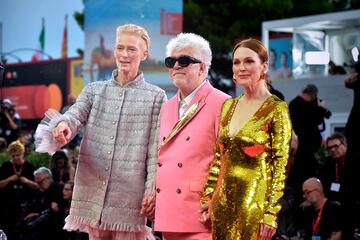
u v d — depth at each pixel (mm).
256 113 5688
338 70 14438
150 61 15594
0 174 12664
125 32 6754
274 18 25625
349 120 10766
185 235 6039
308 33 14852
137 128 6676
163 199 6121
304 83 14352
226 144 5734
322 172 10500
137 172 6613
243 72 5770
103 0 16109
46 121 6469
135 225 6605
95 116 6766
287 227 9992
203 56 6234
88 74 16578
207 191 5867
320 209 9508
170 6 15797
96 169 6672
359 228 9438
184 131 6145
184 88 6211
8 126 16328
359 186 9711
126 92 6773
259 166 5594
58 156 12586
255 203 5547
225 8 25688
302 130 11906
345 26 14414
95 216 6621
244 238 5543
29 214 11656
